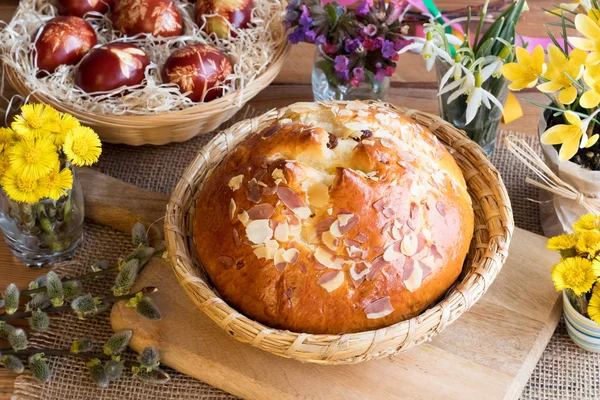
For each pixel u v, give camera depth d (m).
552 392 0.67
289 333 0.61
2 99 0.84
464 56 0.73
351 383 0.66
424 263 0.63
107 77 0.75
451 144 0.73
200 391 0.68
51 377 0.67
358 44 0.76
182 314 0.69
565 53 0.69
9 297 0.66
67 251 0.74
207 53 0.77
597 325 0.66
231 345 0.67
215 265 0.65
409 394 0.65
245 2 0.82
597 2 0.72
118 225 0.76
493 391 0.65
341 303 0.62
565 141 0.66
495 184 0.70
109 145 0.82
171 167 0.81
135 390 0.68
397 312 0.63
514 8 0.73
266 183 0.64
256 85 0.78
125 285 0.68
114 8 0.83
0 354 0.67
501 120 0.83
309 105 0.71
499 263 0.65
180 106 0.77
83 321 0.71
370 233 0.62
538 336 0.68
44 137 0.66
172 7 0.82
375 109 0.69
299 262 0.63
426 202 0.64
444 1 0.92
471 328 0.68
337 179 0.63
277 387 0.66
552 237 0.71
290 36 0.78
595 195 0.71
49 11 0.85
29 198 0.66
